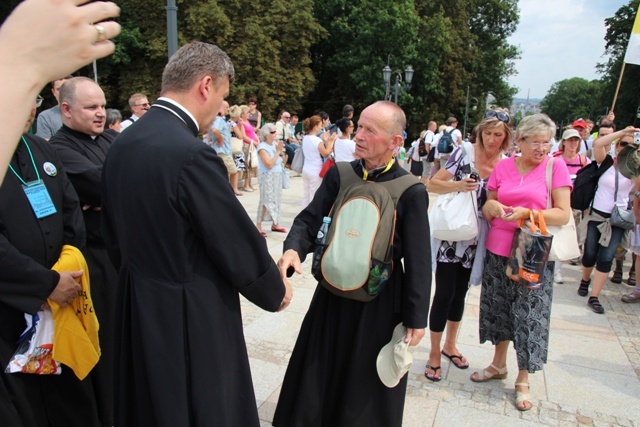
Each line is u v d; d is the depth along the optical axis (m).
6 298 1.90
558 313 4.68
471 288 5.27
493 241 3.09
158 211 1.51
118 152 1.61
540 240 2.73
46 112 4.87
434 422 2.85
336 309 2.31
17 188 2.02
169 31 6.79
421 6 32.81
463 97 35.78
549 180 2.93
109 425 2.58
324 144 7.21
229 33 26.58
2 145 0.56
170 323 1.55
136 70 27.53
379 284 2.09
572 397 3.18
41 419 2.13
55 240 2.15
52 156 2.25
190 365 1.57
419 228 2.15
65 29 0.57
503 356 3.32
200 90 1.63
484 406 3.04
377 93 29.27
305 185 7.27
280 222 7.98
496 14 38.19
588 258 5.03
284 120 13.30
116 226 1.67
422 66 30.53
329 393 2.32
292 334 3.90
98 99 2.80
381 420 2.23
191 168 1.49
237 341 1.72
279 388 3.13
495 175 3.15
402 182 2.19
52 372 2.06
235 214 1.57
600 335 4.18
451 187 3.06
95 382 2.51
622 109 36.97
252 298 1.69
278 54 29.08
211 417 1.59
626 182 4.68
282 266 2.11
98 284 2.66
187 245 1.55
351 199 2.17
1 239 1.88
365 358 2.20
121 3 26.61
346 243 2.10
